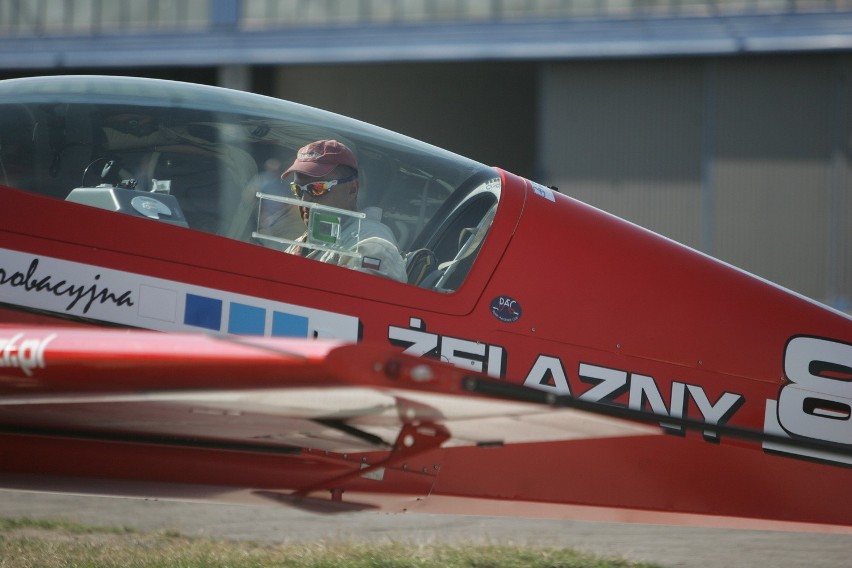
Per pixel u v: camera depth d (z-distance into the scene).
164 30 54.34
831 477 13.24
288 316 11.42
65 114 12.05
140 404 9.59
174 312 11.20
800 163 48.75
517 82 63.75
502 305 12.16
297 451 11.33
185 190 11.92
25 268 11.10
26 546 14.70
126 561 13.96
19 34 55.19
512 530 17.47
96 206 11.49
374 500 12.05
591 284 12.62
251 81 55.72
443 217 12.73
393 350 7.40
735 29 48.81
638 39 49.75
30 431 11.17
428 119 64.44
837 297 48.47
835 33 47.84
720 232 49.53
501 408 8.12
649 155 50.25
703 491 12.86
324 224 12.04
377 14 52.78
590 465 12.48
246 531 16.86
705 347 12.91
